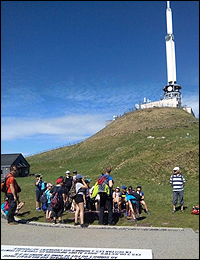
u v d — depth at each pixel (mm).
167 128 55281
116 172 29906
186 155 30594
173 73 83312
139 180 26062
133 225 10609
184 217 12125
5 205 12961
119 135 61688
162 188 22344
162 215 12602
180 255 7094
